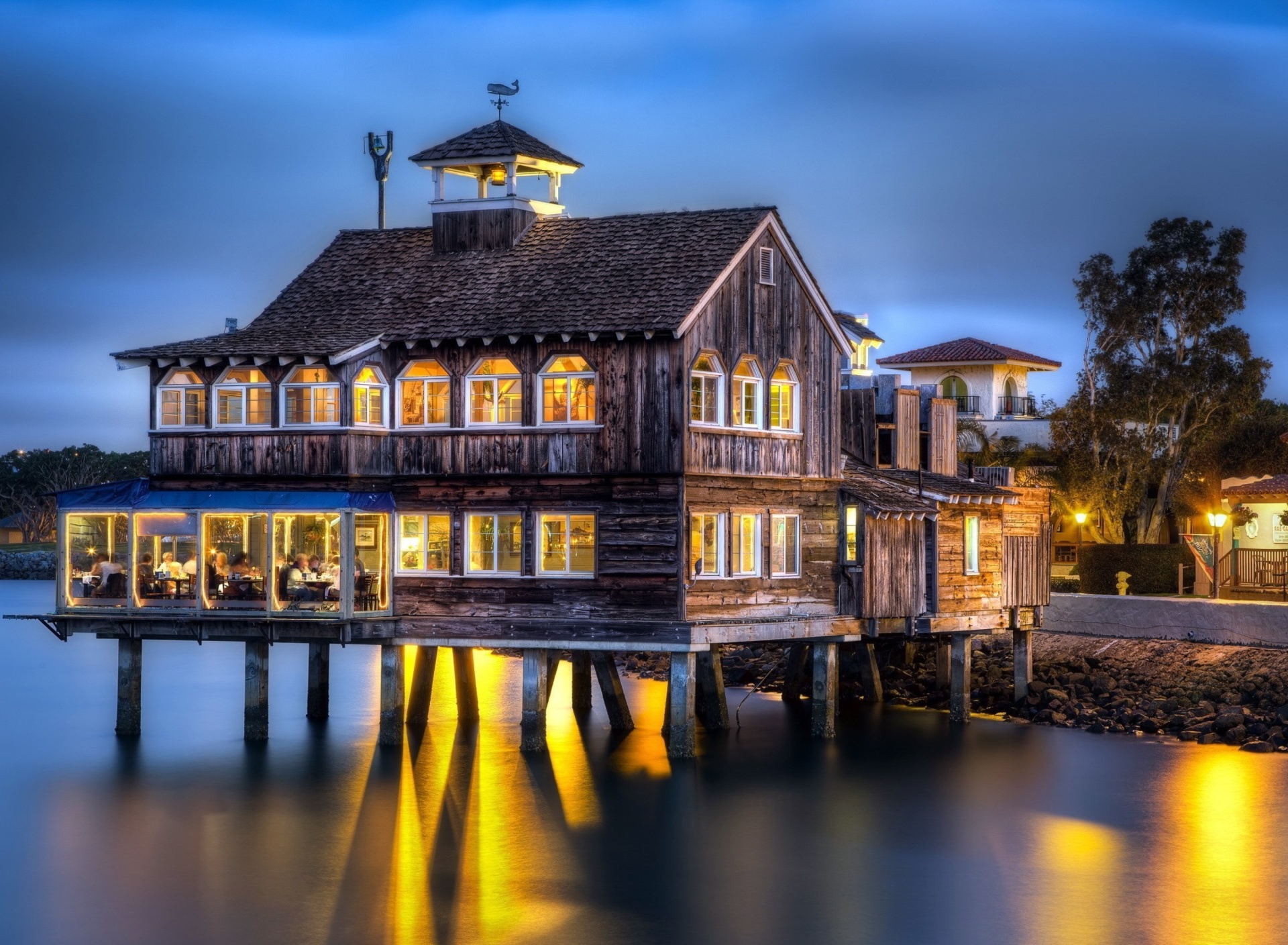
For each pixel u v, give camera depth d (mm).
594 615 40688
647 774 41438
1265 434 75375
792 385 44656
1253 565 59469
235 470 43094
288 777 41188
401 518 42594
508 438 41375
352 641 41844
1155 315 72188
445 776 41219
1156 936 29031
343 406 42094
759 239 43375
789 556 44156
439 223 47188
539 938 28812
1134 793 39625
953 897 31250
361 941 28719
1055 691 51531
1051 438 81438
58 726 49875
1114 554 65125
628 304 40969
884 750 44969
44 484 171000
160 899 31141
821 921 29781
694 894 31375
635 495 40344
